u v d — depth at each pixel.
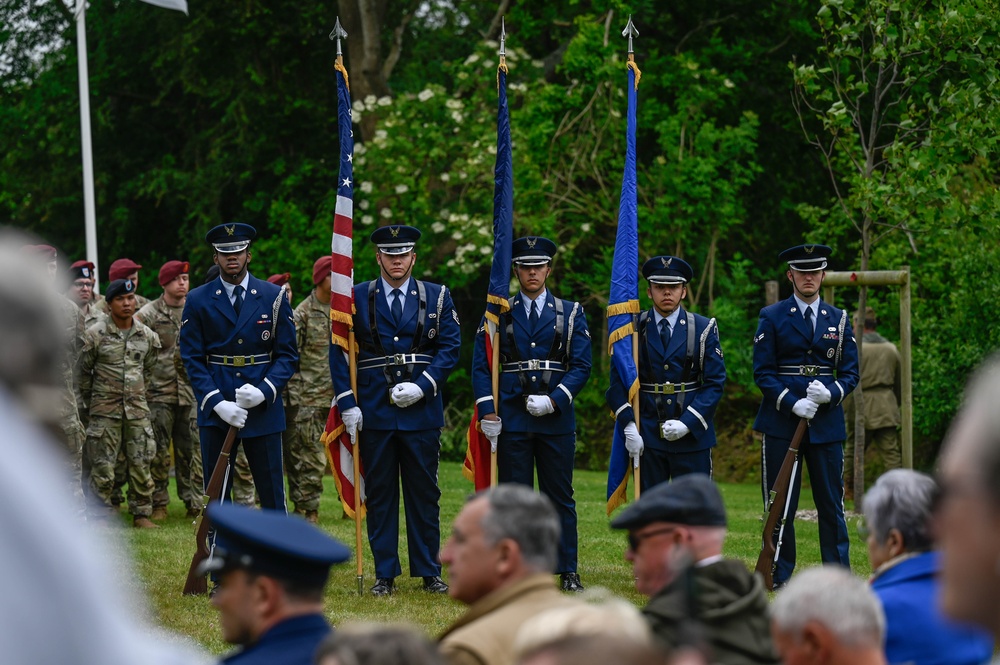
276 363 16.98
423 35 52.53
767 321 17.98
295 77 48.53
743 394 38.50
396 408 16.64
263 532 6.75
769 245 47.78
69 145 49.62
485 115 40.00
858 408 25.66
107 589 3.30
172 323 22.14
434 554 16.70
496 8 48.50
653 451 17.52
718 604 7.04
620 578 17.66
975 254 31.39
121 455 22.50
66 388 17.31
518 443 17.03
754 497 29.41
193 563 15.55
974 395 3.15
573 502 17.05
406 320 16.84
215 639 13.08
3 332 3.50
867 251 26.48
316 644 6.65
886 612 7.80
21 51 52.38
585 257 44.62
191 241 48.06
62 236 50.81
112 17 49.56
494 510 7.38
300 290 43.38
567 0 43.25
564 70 40.28
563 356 17.25
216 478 16.05
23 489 3.12
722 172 43.88
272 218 44.28
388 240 16.91
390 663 5.19
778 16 44.28
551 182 39.84
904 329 23.52
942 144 25.50
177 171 48.38
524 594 7.23
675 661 3.91
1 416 3.28
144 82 51.28
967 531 3.08
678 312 17.72
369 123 43.38
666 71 41.53
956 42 25.20
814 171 47.34
